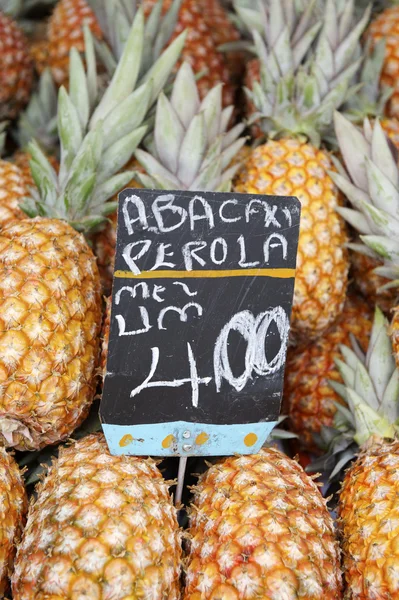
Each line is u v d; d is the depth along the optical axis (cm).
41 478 66
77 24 114
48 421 65
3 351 63
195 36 108
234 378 65
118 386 62
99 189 78
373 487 64
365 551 60
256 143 91
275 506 60
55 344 64
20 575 57
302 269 80
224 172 80
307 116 86
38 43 135
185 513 69
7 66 106
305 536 59
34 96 109
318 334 85
